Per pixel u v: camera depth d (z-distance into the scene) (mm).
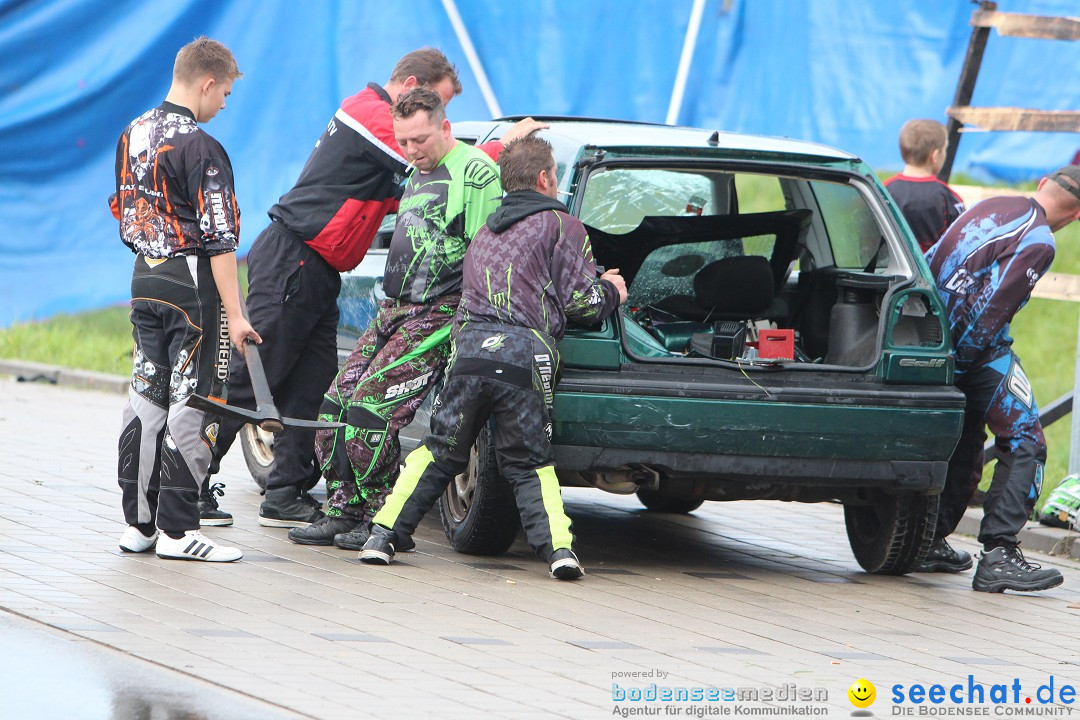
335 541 20156
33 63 41344
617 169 19359
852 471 19000
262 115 40406
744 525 24812
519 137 20078
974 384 20375
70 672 13328
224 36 40719
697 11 38406
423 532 22109
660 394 18422
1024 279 19719
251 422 17969
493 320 18469
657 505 25719
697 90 38500
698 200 22688
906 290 19453
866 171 20234
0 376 41031
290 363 21203
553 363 18297
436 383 20344
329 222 20641
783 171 19844
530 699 13375
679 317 21172
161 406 18500
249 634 15078
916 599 19344
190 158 17781
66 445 28172
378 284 22328
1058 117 27453
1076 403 24250
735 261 20797
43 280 41750
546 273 18391
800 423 18672
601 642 15672
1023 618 18500
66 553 18547
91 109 41500
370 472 20078
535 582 18609
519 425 18391
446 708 12945
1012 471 20156
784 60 38094
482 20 39438
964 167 37500
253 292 20984
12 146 41406
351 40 40031
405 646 15008
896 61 37344
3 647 14047
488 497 19406
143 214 18078
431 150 19297
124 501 18703
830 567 21422
